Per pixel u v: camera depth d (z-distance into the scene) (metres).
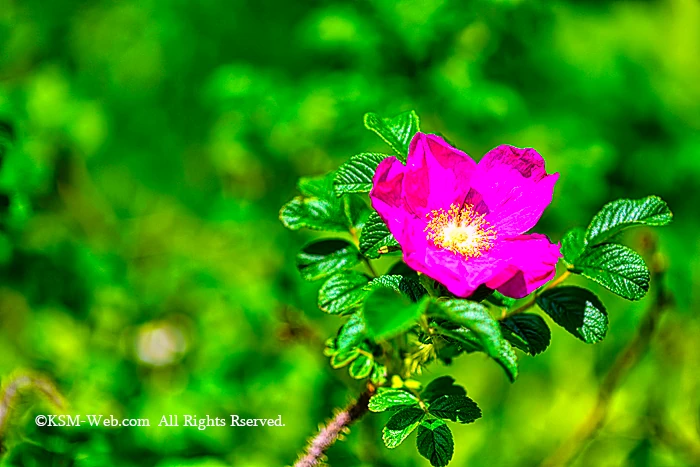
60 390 1.14
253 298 1.28
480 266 0.97
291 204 1.03
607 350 1.38
